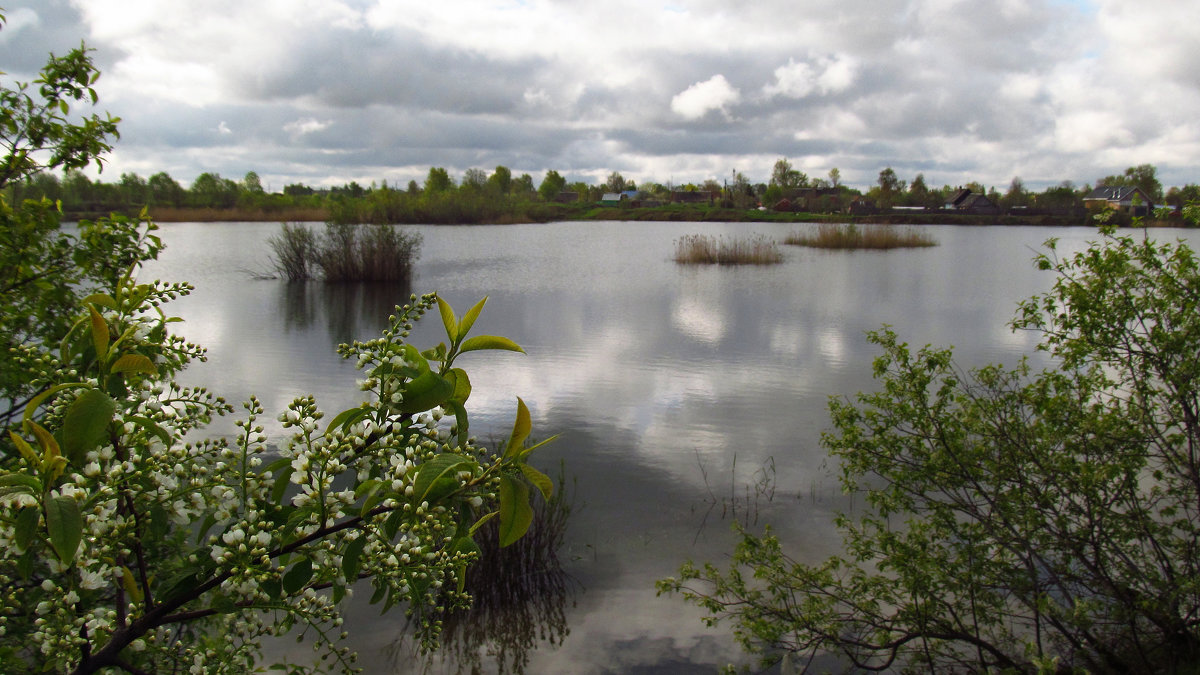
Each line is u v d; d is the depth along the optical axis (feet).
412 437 5.21
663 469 21.97
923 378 13.17
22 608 6.70
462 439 5.37
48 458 4.30
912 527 13.15
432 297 5.34
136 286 5.51
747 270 81.66
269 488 5.32
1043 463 12.43
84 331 5.29
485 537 15.90
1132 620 11.61
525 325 46.21
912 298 58.59
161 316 5.69
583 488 20.63
